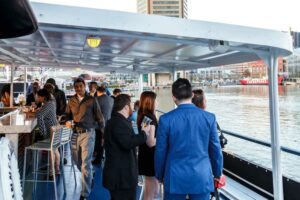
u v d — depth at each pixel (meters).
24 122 4.23
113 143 3.05
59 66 9.26
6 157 2.28
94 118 4.50
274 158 3.49
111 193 3.10
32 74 16.20
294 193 3.82
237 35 2.92
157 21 2.73
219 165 2.65
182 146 2.52
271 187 4.21
